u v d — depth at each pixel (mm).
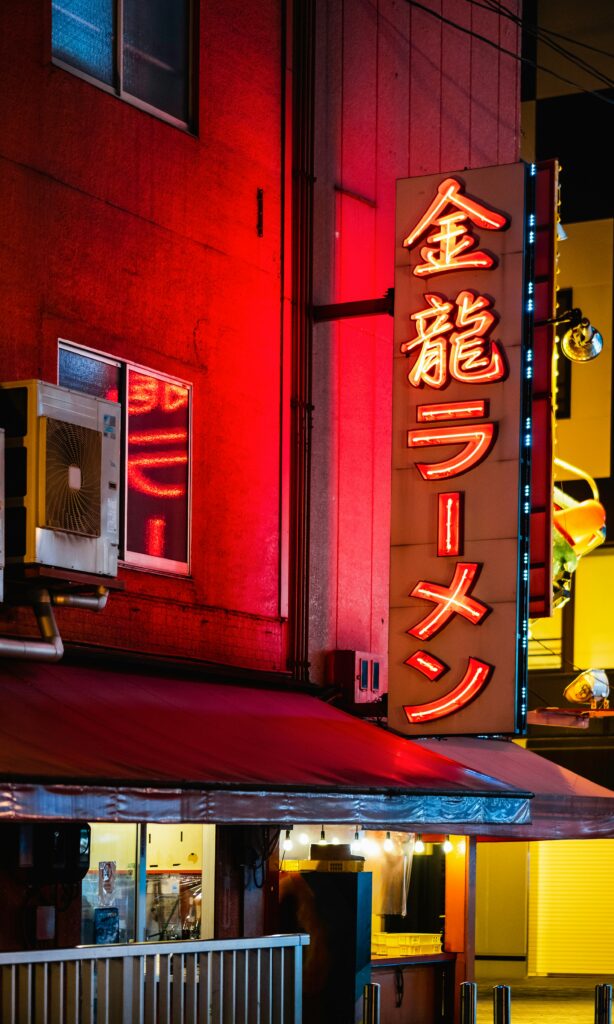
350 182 15977
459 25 18438
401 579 13734
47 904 11172
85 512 11180
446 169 17750
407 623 13641
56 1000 8516
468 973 15305
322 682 14922
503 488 13461
